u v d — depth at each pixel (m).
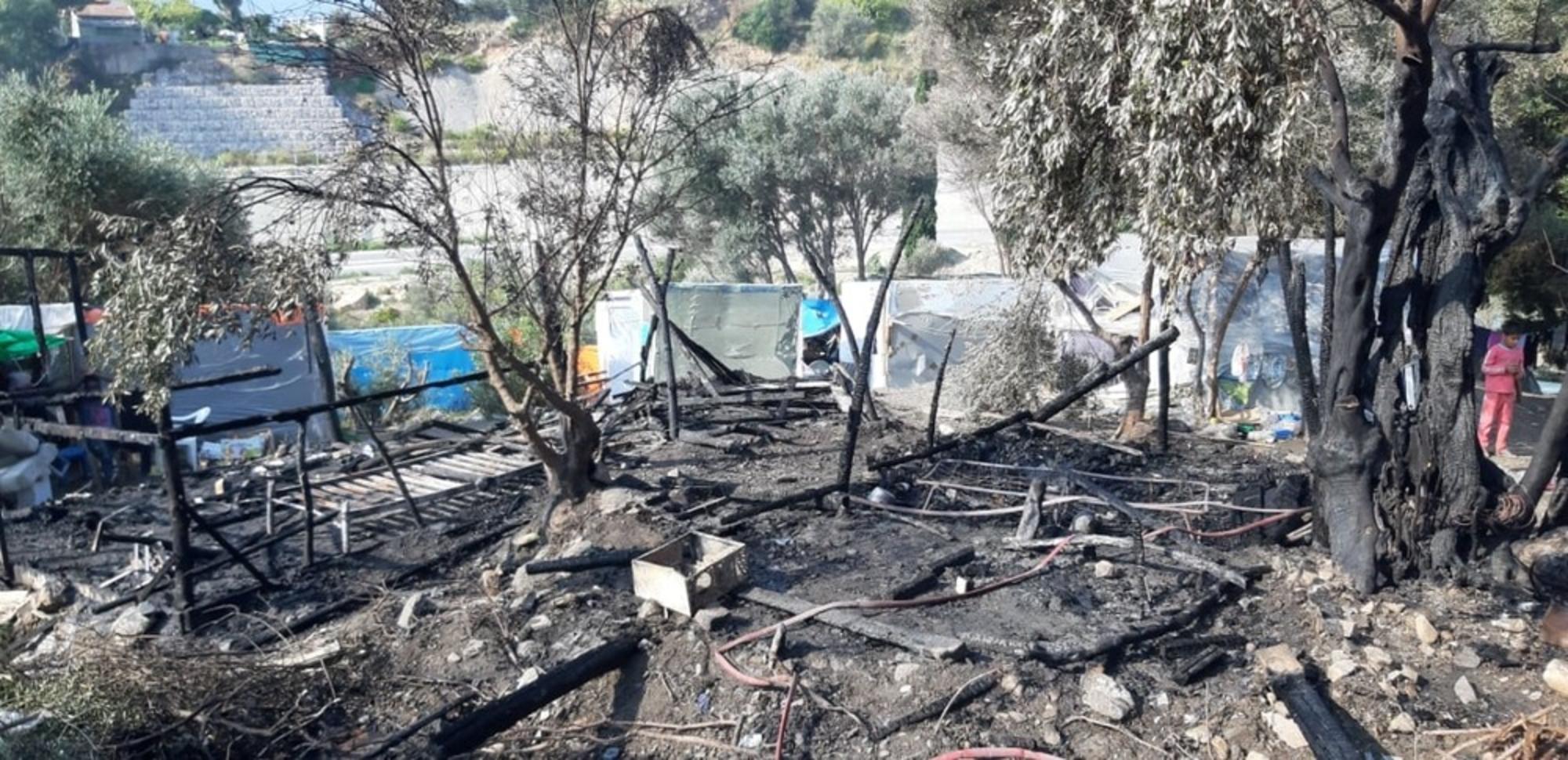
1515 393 11.66
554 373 7.02
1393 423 5.86
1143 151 5.18
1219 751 4.52
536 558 6.59
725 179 23.81
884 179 25.78
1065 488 7.53
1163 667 5.03
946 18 12.92
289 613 6.09
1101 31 5.37
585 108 6.84
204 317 5.61
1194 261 5.20
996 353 11.20
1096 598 5.65
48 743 4.54
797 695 4.86
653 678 5.20
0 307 14.24
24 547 7.33
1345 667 4.97
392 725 5.17
